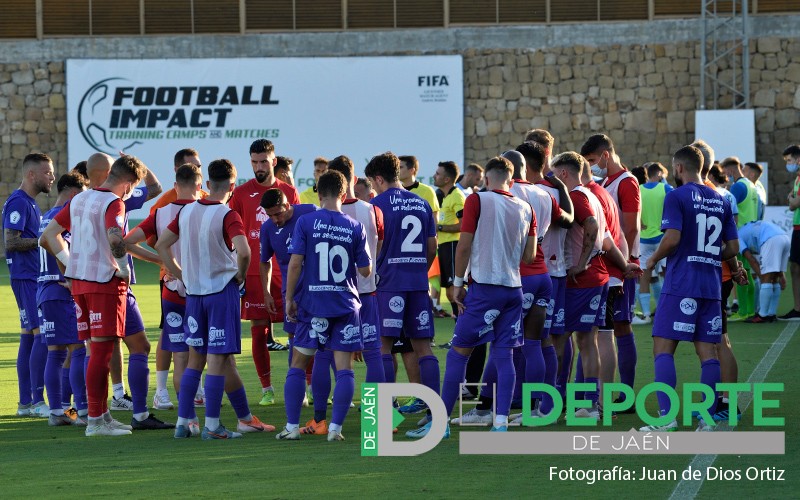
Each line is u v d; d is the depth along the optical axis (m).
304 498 17.23
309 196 38.19
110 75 83.94
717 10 81.75
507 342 22.39
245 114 83.81
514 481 18.41
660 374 22.59
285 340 40.62
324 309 21.84
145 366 24.17
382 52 84.19
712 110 79.44
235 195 28.38
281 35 84.75
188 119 83.88
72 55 85.00
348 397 22.30
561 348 25.11
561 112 83.12
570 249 24.30
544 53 83.00
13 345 39.59
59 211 24.92
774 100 81.25
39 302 24.83
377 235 23.61
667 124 82.12
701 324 22.69
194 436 23.16
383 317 24.08
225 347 22.41
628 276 25.05
